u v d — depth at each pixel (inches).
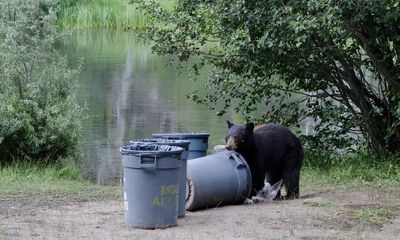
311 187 533.0
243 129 458.0
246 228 381.1
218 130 843.4
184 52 636.7
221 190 436.1
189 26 625.9
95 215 419.8
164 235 362.6
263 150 467.8
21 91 653.3
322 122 642.2
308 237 360.5
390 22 534.6
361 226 387.2
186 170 412.5
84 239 354.3
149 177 376.2
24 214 422.3
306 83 633.6
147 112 967.6
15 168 610.9
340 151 649.6
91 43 1876.2
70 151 668.7
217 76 639.1
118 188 534.6
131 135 818.2
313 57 590.9
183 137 502.6
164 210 380.2
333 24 498.0
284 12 512.7
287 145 482.6
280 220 399.5
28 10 662.5
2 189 511.2
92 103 1034.7
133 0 663.1
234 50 583.5
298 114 659.4
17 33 654.5
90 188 531.8
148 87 1189.7
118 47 1814.7
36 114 644.7
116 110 981.8
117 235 362.9
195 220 402.9
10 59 648.4
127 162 379.6
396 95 580.4
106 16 2154.3
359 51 610.9
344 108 627.8
